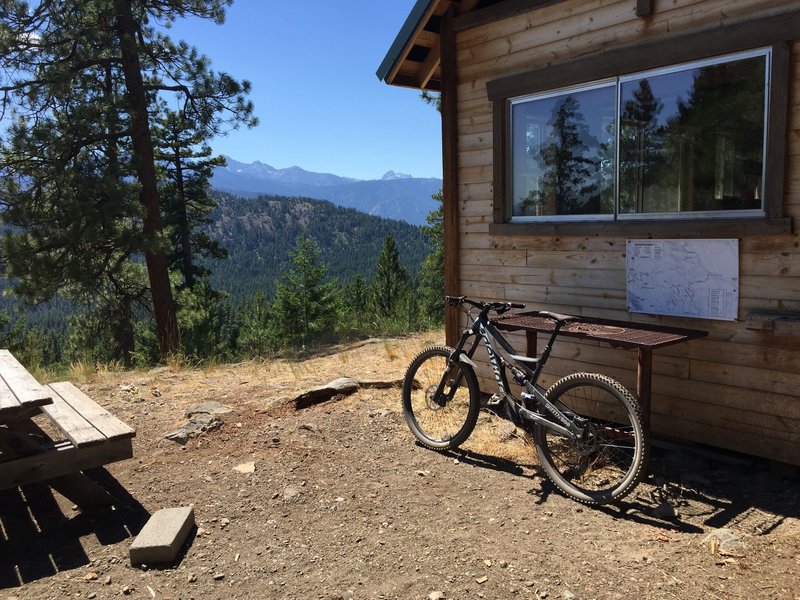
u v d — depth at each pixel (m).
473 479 3.81
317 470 3.96
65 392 4.38
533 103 5.02
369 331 11.70
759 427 3.79
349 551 2.94
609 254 4.53
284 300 24.14
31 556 2.96
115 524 3.29
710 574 2.67
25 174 13.64
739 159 3.84
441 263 30.56
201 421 4.85
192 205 27.48
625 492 3.33
